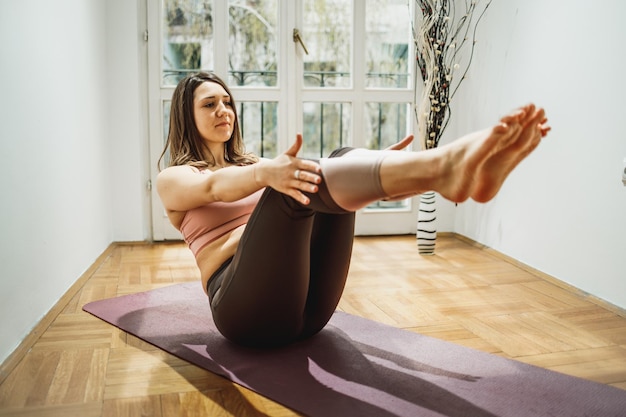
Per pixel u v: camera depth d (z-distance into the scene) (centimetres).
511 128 99
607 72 244
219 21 372
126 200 373
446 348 186
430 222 340
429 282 278
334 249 168
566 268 275
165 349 184
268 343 177
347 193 122
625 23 233
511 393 152
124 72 363
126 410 144
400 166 114
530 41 305
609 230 244
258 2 377
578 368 173
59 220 242
